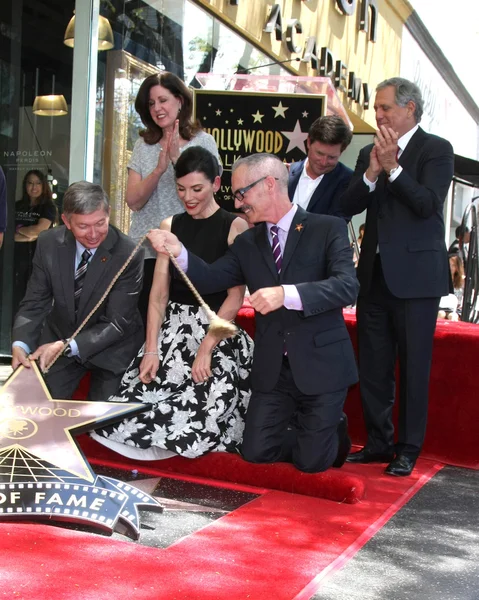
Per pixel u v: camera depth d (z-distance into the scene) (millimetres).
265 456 3283
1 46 6355
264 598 2084
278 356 3275
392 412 3990
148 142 4098
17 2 6262
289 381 3309
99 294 3521
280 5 8656
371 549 2602
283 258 3289
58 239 3572
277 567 2332
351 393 4219
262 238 3354
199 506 2965
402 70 13148
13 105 6359
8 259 6523
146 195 4008
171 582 2139
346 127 4000
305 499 3121
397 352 4105
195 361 3326
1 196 3902
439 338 3971
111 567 2209
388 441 3830
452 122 16938
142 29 6566
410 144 3656
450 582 2354
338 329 3328
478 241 7375
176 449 3295
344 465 3748
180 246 3275
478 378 3893
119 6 6254
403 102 3578
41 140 6289
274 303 3027
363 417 4035
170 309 3566
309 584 2219
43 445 2838
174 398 3408
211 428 3336
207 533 2615
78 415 2992
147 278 3971
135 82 6520
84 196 3295
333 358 3260
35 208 6379
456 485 3539
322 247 3283
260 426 3287
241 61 8148
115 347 3633
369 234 3742
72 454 2812
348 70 10812
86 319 3297
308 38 9359
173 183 4078
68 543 2375
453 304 7547
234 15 7762
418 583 2326
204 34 7426
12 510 2510
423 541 2721
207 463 3361
